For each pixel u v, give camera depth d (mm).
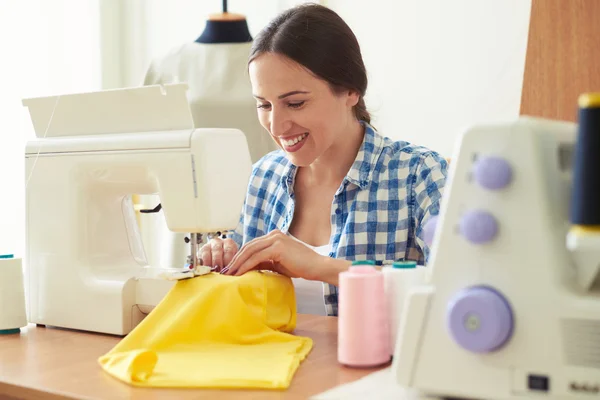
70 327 1303
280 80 1465
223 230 1256
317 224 1769
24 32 2830
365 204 1680
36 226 1353
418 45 2826
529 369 740
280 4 3102
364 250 1665
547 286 738
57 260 1320
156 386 879
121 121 1311
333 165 1735
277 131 1516
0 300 1258
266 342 1100
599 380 705
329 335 1185
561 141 813
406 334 810
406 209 1663
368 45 2945
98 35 3207
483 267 772
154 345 1050
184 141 1216
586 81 1703
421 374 799
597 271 753
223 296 1100
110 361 991
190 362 979
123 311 1238
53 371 980
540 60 1760
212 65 2670
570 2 1721
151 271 1334
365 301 961
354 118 1746
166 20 3330
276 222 1822
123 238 1401
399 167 1695
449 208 803
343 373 936
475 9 2691
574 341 721
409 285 988
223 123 2613
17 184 2764
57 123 1382
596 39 1690
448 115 2771
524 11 2590
